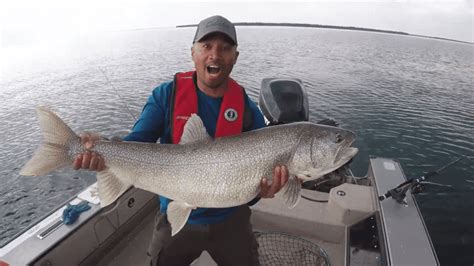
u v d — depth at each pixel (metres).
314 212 1.74
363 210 1.58
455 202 4.11
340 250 1.63
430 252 1.20
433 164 5.24
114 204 1.52
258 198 1.20
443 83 13.47
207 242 1.13
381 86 11.67
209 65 1.03
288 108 1.98
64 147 1.04
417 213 1.43
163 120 1.14
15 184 4.99
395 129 6.71
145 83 10.63
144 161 1.07
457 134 6.62
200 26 1.04
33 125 7.23
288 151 1.09
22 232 1.30
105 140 1.07
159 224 1.15
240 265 1.18
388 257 1.19
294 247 1.58
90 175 5.32
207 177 1.06
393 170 1.81
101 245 1.50
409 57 24.50
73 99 8.93
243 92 1.17
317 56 20.56
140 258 1.57
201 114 1.11
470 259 3.12
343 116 7.42
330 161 1.14
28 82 11.73
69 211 1.39
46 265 1.21
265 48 23.81
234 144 1.07
